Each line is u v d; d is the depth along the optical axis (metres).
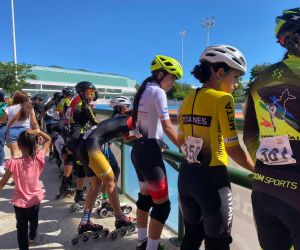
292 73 1.47
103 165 3.35
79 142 3.55
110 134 3.41
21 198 3.04
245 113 1.73
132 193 4.74
